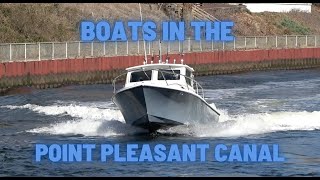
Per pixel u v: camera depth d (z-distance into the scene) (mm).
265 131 41969
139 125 39719
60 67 68875
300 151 36656
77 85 69938
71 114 48469
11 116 48188
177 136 40031
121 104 39594
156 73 39375
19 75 64750
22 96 59656
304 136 40812
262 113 47438
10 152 36000
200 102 39469
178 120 39281
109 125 41969
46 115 48438
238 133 41219
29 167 32938
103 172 32125
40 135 40656
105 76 73000
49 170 32438
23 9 80938
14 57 65062
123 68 74688
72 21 85312
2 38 74312
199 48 85938
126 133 40875
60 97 58531
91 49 72875
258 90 64312
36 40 77750
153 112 38469
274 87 67812
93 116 47156
